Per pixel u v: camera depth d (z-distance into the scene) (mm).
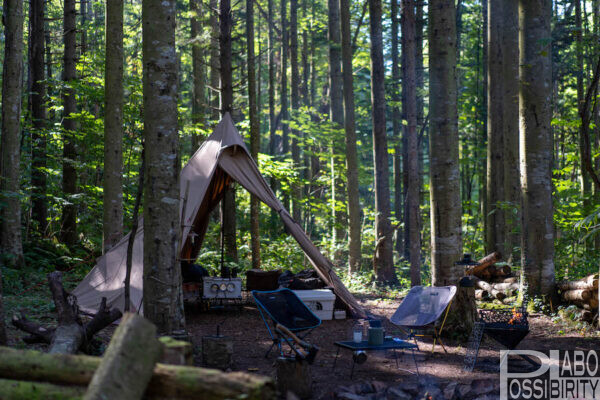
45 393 2895
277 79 35406
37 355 3031
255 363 5945
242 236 17281
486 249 15680
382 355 6613
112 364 2730
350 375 5570
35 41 14469
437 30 7883
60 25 25281
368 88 28547
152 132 6090
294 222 9672
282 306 6301
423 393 4734
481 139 20953
